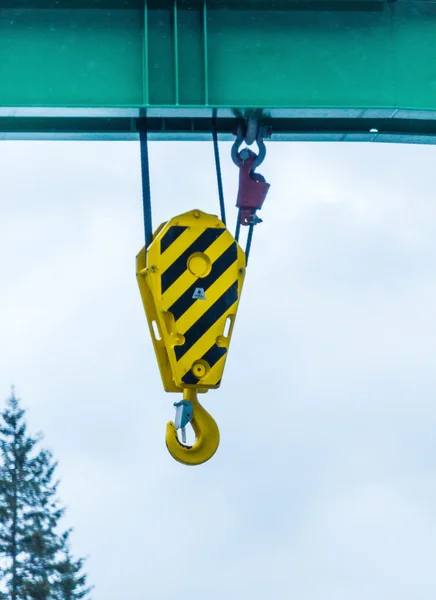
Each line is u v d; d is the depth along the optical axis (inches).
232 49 546.0
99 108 538.3
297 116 549.6
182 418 482.6
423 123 572.7
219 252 491.2
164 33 546.3
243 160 541.6
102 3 547.2
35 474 1775.3
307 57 548.4
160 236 490.0
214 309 488.4
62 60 542.6
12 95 539.2
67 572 1721.2
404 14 554.9
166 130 554.6
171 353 485.4
